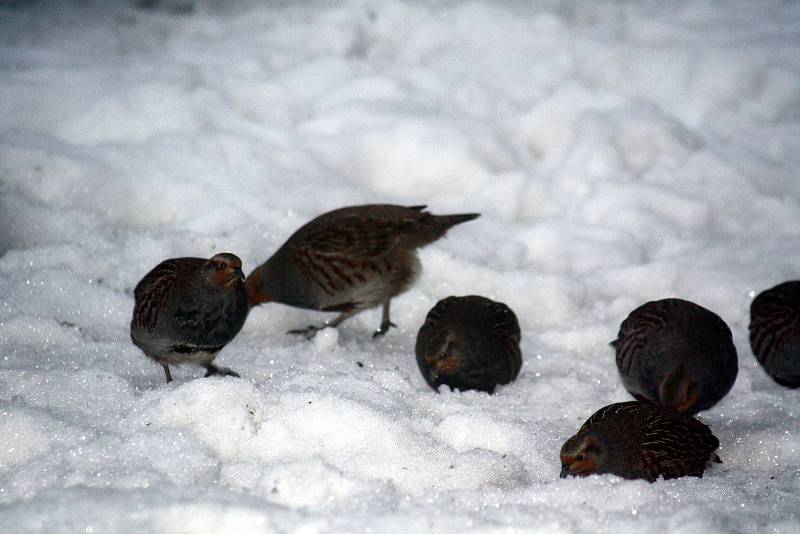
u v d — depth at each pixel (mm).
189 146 10844
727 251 10328
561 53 14016
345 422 6195
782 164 11984
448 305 8008
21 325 7598
